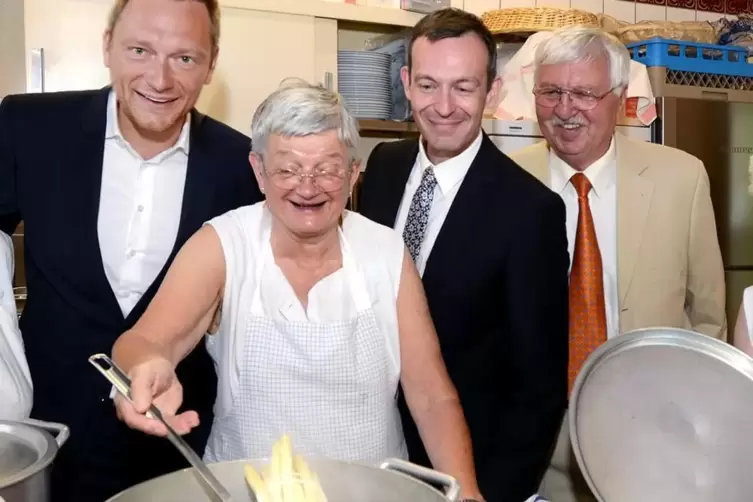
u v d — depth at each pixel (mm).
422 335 1169
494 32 2463
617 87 1590
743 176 2738
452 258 1329
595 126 1591
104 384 1285
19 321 1364
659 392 858
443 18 1349
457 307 1326
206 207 1309
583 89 1558
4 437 863
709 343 825
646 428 873
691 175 1685
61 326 1294
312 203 1038
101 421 1297
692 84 2691
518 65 2354
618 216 1646
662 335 850
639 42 2660
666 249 1643
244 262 1113
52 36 2014
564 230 1362
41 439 844
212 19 1249
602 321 1601
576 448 926
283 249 1116
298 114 1000
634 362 868
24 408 1141
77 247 1271
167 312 1064
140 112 1206
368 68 2320
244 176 1359
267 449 1075
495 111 2355
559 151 1653
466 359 1346
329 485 848
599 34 1574
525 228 1301
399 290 1168
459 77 1316
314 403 1077
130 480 1332
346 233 1168
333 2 2291
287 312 1085
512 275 1300
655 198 1654
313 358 1070
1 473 780
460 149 1386
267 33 2201
